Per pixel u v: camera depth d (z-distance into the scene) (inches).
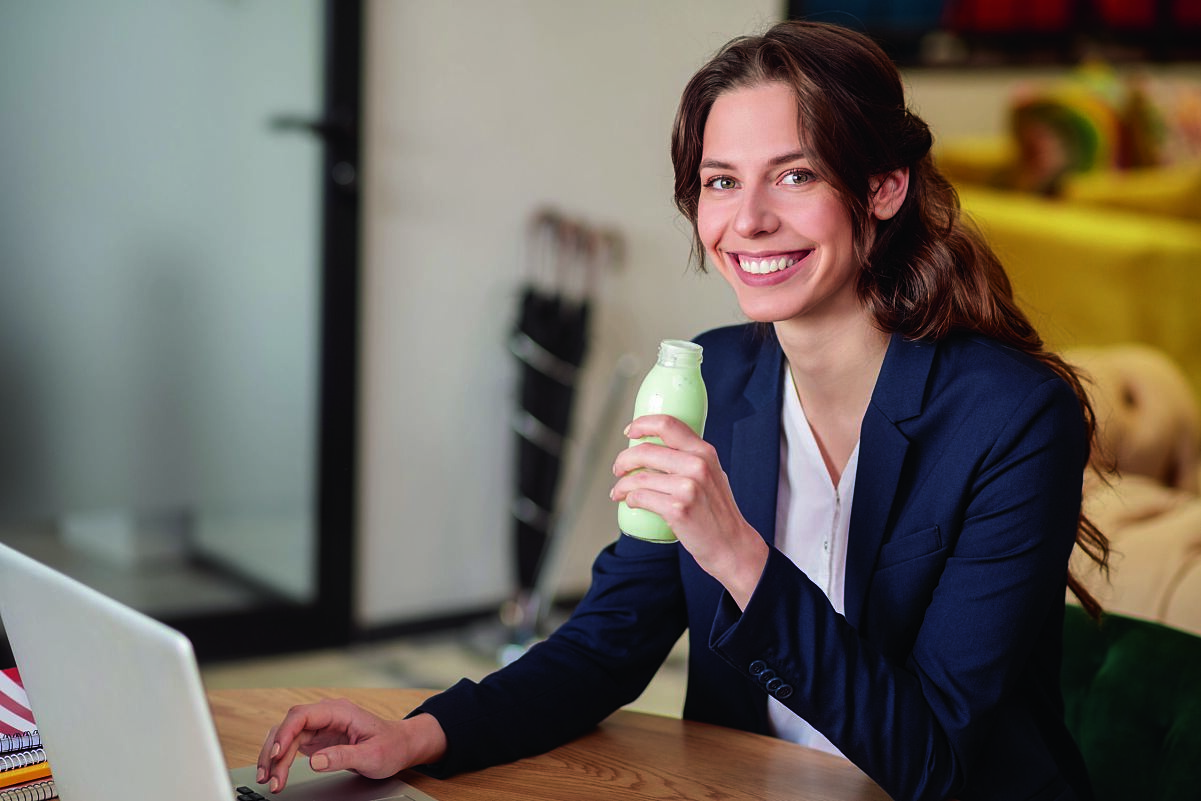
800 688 49.0
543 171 154.8
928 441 53.7
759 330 60.6
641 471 48.0
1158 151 233.3
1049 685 56.3
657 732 56.8
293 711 49.8
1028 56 233.8
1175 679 57.9
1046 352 58.2
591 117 157.2
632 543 60.1
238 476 141.1
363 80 141.8
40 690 41.1
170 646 33.0
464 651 150.7
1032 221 194.7
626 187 161.3
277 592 145.3
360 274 144.6
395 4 142.6
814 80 50.1
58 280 128.6
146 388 134.6
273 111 137.3
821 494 58.4
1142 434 122.3
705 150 52.6
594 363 161.8
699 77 53.2
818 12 198.4
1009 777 52.9
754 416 59.0
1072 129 218.7
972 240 56.3
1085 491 85.7
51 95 125.6
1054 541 52.0
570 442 161.3
